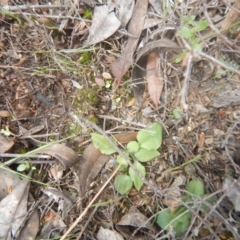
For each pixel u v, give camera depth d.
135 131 0.24
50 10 0.26
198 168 0.23
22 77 0.25
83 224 0.23
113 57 0.25
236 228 0.22
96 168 0.24
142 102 0.25
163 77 0.24
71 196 0.24
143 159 0.23
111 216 0.23
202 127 0.23
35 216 0.24
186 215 0.22
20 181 0.24
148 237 0.22
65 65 0.25
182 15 0.23
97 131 0.24
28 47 0.26
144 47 0.24
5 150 0.24
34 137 0.25
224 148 0.23
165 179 0.23
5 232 0.23
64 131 0.25
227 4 0.21
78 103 0.25
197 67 0.24
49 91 0.25
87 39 0.25
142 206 0.23
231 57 0.23
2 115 0.25
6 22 0.26
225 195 0.21
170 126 0.24
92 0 0.26
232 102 0.23
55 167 0.24
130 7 0.25
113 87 0.25
